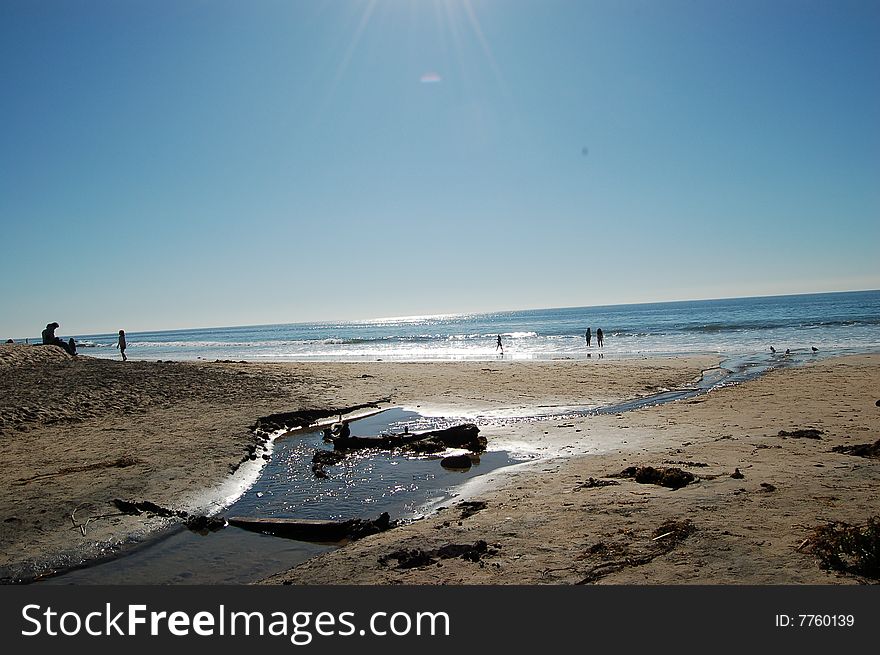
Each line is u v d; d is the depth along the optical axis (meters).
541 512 7.86
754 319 80.00
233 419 15.75
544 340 60.00
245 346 80.56
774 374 23.73
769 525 6.57
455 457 11.77
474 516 8.02
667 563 5.82
